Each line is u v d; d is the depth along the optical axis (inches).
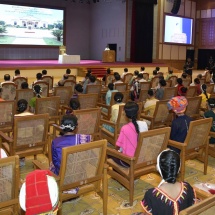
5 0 720.3
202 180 166.6
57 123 217.3
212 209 67.9
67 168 109.7
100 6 882.8
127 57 829.2
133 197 141.4
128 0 805.9
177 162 77.9
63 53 669.3
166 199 75.4
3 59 746.2
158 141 134.4
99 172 119.8
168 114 211.2
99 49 901.2
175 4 684.7
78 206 135.7
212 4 868.0
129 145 137.4
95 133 181.6
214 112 181.8
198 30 903.7
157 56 821.2
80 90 278.7
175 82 435.2
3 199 99.7
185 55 893.2
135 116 139.9
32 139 152.6
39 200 71.6
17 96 249.4
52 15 806.5
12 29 740.7
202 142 163.8
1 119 187.3
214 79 443.8
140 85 339.0
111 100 244.1
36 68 554.6
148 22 813.2
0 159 92.7
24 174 166.6
